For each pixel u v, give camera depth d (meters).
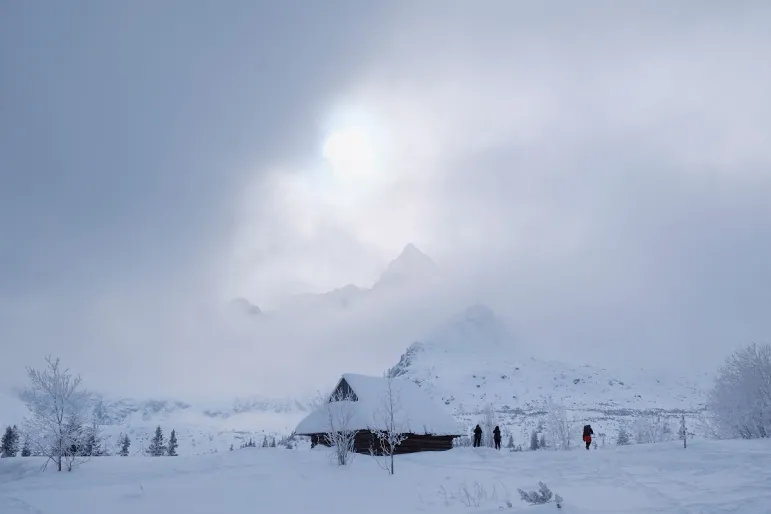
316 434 47.66
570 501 19.64
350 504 21.55
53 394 31.44
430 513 19.00
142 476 28.52
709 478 23.34
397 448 46.47
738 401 41.28
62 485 26.19
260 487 25.42
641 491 21.78
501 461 33.88
